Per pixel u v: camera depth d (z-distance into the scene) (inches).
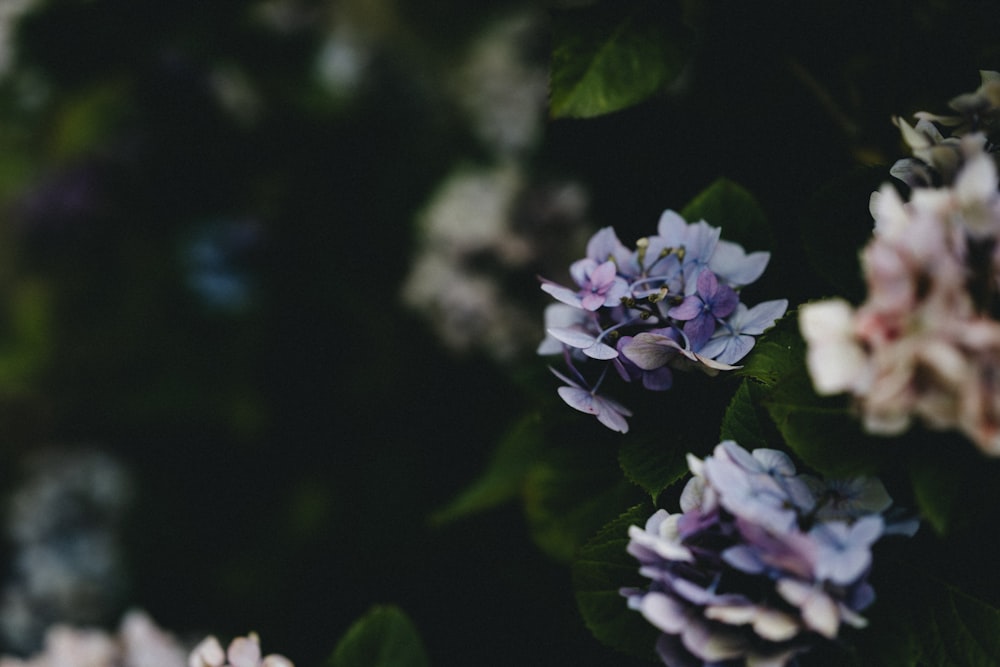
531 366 35.7
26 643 76.3
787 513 29.5
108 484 77.2
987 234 27.9
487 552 47.8
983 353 27.0
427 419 65.4
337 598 63.7
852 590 29.1
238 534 72.0
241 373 68.9
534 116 65.5
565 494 35.0
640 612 31.8
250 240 66.4
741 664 29.6
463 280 60.9
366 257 67.2
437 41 70.4
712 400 32.7
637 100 34.6
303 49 62.2
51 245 70.6
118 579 75.4
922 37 35.9
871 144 36.8
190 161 64.7
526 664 44.4
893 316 27.3
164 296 70.1
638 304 32.5
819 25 37.2
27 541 78.4
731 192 34.3
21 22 54.0
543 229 59.9
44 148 71.5
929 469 28.8
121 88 61.3
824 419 29.5
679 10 34.8
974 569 30.9
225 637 66.8
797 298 34.0
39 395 85.4
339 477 67.5
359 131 65.2
